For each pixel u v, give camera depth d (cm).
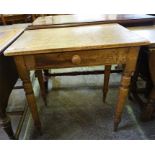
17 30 126
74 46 72
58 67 80
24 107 135
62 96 159
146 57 102
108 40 78
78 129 118
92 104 144
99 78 189
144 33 107
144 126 117
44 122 127
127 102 141
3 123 86
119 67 184
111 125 119
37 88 174
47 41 83
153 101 111
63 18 164
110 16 154
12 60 104
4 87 85
